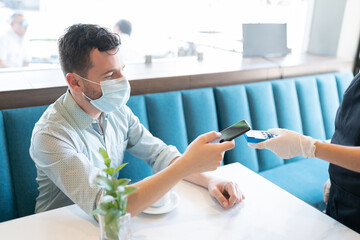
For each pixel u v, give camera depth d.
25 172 1.39
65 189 0.95
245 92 1.94
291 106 2.08
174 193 1.07
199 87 1.94
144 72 1.91
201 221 0.94
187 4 2.26
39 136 1.00
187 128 1.77
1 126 1.34
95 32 1.01
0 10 1.86
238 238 0.87
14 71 1.84
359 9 2.51
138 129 1.33
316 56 2.59
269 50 2.47
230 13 2.39
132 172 1.61
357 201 1.15
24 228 0.91
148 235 0.88
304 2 2.68
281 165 2.03
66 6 1.99
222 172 1.25
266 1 2.51
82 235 0.88
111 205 0.72
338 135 1.24
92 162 1.17
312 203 1.65
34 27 1.96
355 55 2.58
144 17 2.19
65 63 1.04
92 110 1.14
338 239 0.87
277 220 0.95
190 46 2.38
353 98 1.16
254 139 1.06
